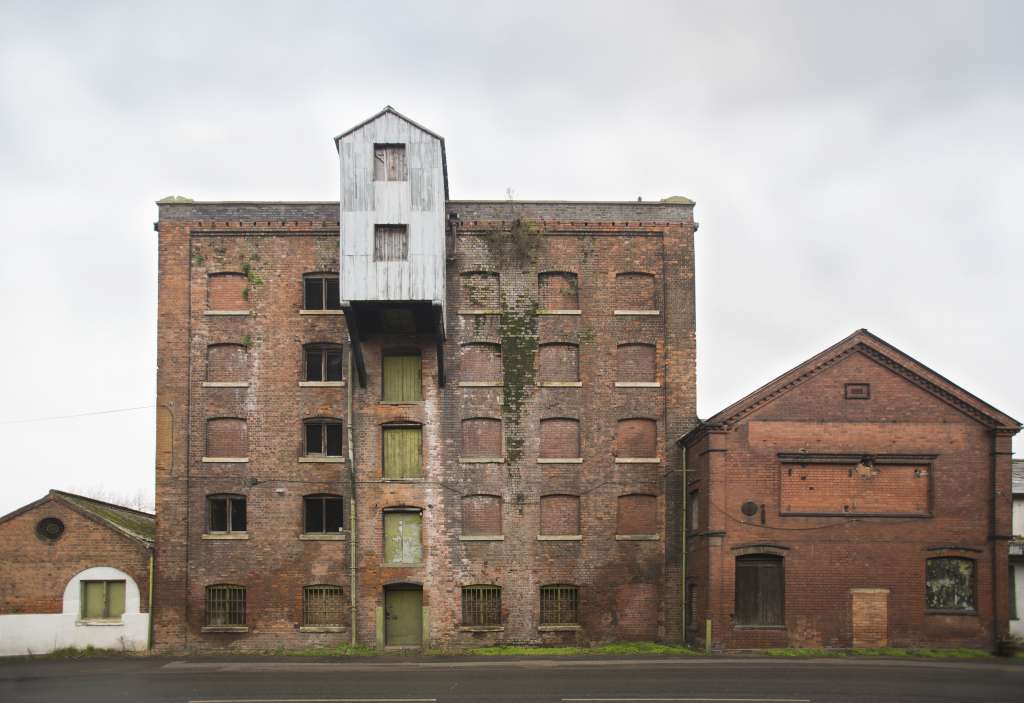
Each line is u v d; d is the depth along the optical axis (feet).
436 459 112.37
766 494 102.22
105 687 78.64
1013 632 108.58
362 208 106.73
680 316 115.44
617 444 113.50
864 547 102.01
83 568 110.01
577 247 116.16
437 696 72.33
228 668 90.89
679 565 111.24
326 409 112.88
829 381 103.81
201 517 111.24
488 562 111.14
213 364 113.60
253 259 114.93
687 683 77.82
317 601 110.73
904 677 80.89
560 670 86.63
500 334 114.52
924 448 103.14
